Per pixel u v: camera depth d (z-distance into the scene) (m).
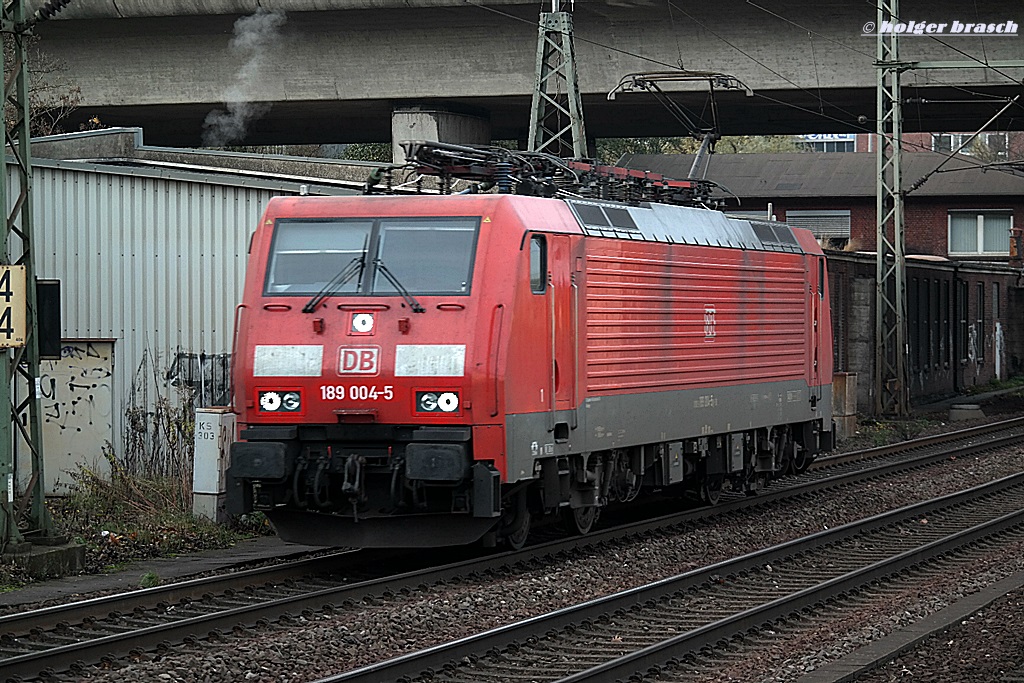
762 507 28.05
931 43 49.94
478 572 19.77
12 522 19.08
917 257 63.62
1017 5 47.09
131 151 40.81
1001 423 47.81
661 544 22.92
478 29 49.62
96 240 29.17
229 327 28.94
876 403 51.19
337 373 19.38
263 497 19.97
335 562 20.12
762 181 84.69
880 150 50.59
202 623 15.37
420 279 19.56
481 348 19.06
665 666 14.55
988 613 17.16
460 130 54.38
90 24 50.91
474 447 19.06
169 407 27.80
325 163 39.75
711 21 48.91
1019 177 84.50
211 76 52.69
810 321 29.89
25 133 19.94
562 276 20.80
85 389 29.30
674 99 52.69
